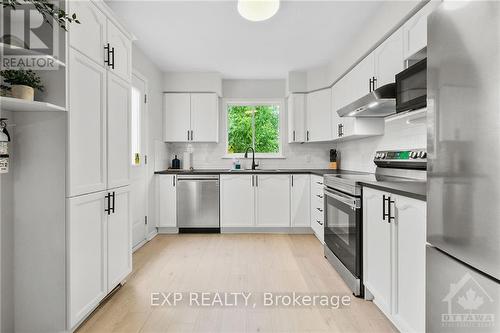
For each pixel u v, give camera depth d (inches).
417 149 97.3
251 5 91.1
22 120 66.1
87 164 73.4
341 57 145.3
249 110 197.8
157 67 167.6
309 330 71.4
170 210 166.7
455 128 40.6
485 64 34.8
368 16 109.9
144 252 132.8
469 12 37.3
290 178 166.7
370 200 81.4
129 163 97.7
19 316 67.3
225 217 167.6
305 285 97.0
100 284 79.7
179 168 186.7
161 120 175.6
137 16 109.3
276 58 154.2
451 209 42.1
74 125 68.0
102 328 72.0
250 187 167.5
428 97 47.2
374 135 131.3
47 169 66.2
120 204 91.4
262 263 117.9
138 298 87.5
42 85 65.3
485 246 35.7
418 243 57.2
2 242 64.7
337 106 155.2
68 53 65.8
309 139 175.8
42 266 66.8
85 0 72.1
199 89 178.2
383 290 73.3
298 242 148.8
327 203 120.0
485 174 35.3
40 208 66.5
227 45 136.9
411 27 85.4
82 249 71.6
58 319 67.0
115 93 88.2
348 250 95.1
